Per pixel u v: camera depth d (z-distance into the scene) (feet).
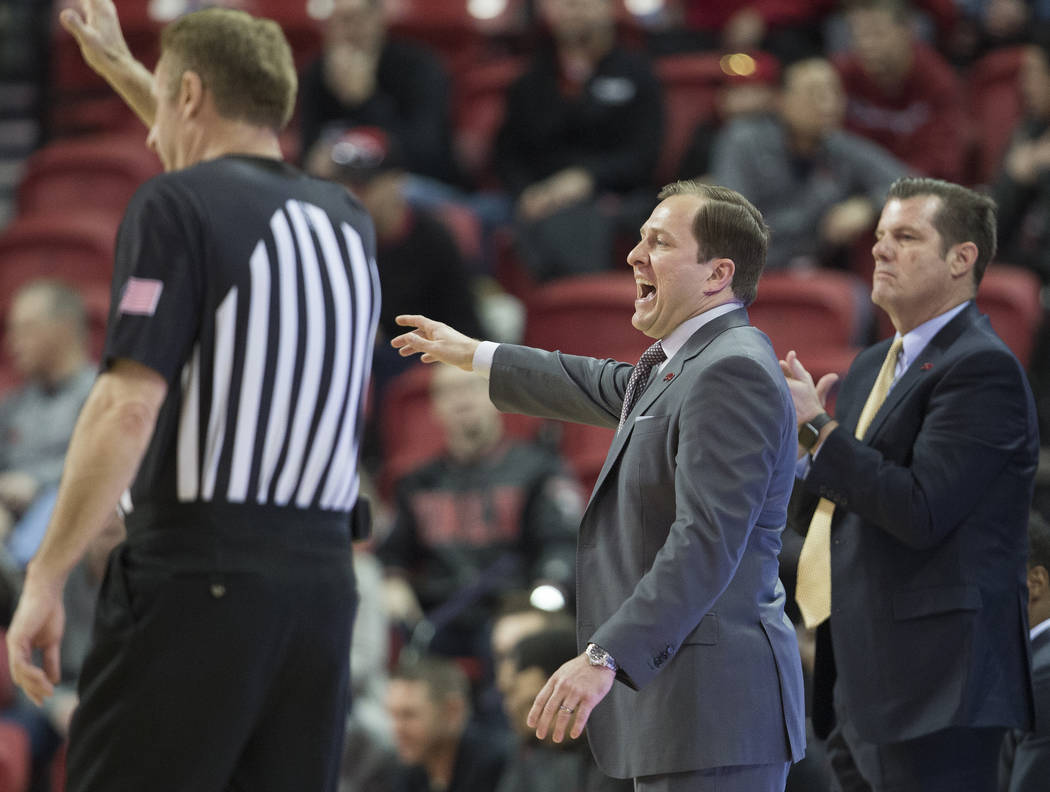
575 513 65.87
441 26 115.24
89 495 28.78
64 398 73.10
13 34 113.19
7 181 112.16
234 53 33.04
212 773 29.91
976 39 110.93
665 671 28.94
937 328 36.09
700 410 28.71
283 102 33.76
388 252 82.12
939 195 36.06
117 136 111.55
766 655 29.35
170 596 29.91
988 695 34.09
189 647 29.86
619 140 94.27
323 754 31.37
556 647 51.34
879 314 80.07
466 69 115.03
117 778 29.81
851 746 35.96
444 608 64.34
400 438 78.13
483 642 63.00
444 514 66.44
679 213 30.66
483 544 65.67
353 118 97.76
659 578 27.78
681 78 101.71
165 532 30.35
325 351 32.01
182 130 33.27
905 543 33.91
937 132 93.61
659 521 29.48
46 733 61.26
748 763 28.66
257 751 30.96
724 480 28.09
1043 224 80.38
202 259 30.86
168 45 33.50
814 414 34.55
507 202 96.68
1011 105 100.83
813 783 44.29
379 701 61.26
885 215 36.65
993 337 35.58
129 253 30.63
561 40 94.63
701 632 28.89
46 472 71.36
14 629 28.68
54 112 113.29
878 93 93.81
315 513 31.55
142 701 29.81
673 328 30.89
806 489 36.35
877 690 34.73
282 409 31.22
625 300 78.74
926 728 33.99
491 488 66.18
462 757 56.29
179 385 30.73
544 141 94.63
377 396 81.46
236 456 30.68
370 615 62.39
